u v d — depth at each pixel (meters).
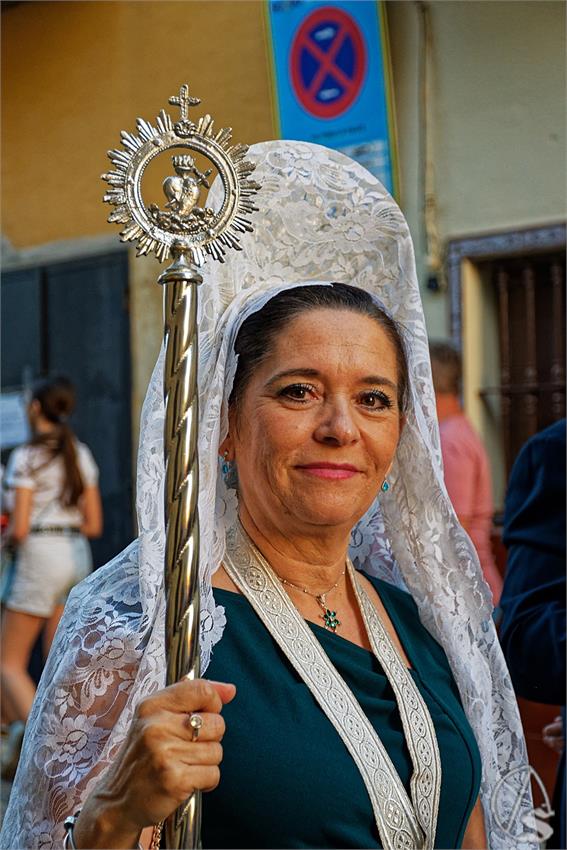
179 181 1.53
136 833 1.41
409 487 2.04
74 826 1.44
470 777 1.81
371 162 4.78
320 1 4.80
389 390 1.80
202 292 1.81
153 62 5.23
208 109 5.07
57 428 5.12
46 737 1.65
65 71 5.54
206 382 1.78
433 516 2.03
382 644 1.86
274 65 4.88
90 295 5.81
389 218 2.00
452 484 3.91
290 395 1.74
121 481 5.81
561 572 2.41
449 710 1.86
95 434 5.89
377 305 1.87
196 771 1.35
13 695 4.90
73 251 5.77
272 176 1.97
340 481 1.74
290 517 1.77
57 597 5.05
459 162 4.71
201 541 1.71
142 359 5.67
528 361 4.72
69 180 5.67
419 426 1.98
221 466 1.87
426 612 2.04
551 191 4.53
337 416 1.72
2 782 4.69
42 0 5.55
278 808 1.58
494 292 4.82
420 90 4.74
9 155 5.83
